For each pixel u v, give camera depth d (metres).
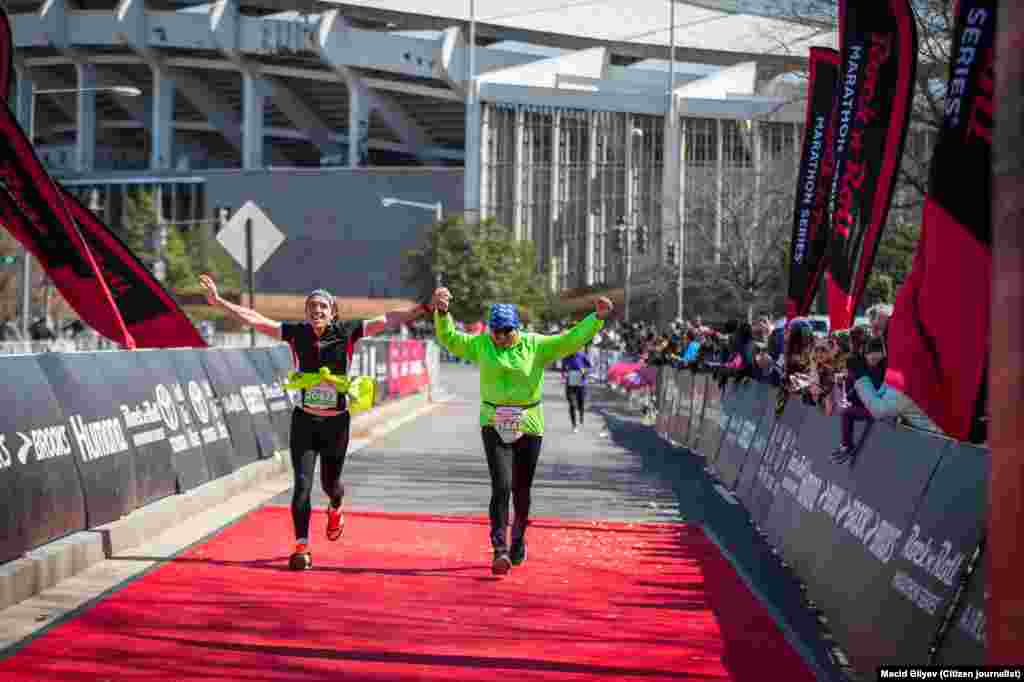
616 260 86.06
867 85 11.37
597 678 5.54
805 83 22.72
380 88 104.00
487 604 7.11
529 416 8.20
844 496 7.40
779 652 6.19
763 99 66.56
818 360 8.88
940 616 5.14
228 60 105.31
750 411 13.48
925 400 6.62
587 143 88.62
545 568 8.38
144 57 106.88
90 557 7.98
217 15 101.94
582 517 11.11
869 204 11.45
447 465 15.52
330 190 102.88
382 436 20.17
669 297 59.66
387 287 101.44
